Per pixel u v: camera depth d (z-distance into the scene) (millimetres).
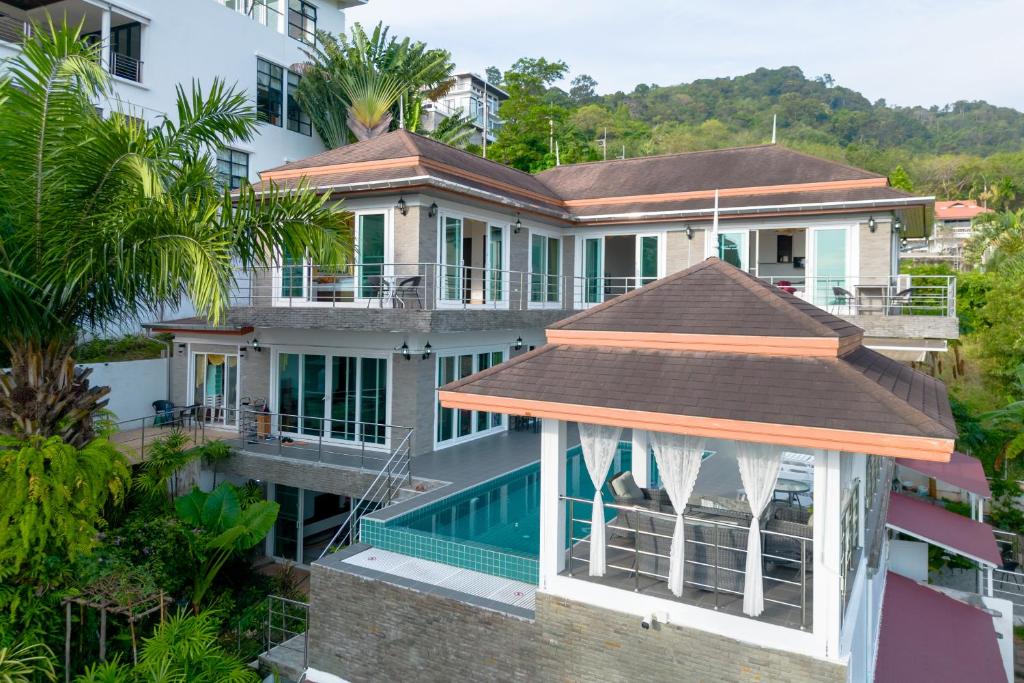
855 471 10039
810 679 7309
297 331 19531
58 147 10367
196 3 30234
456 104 69625
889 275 20438
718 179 24250
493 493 15250
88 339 23828
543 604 8891
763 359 8133
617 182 26609
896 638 11812
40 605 11438
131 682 10148
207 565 14586
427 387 18438
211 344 21578
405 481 15641
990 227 51906
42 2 27500
